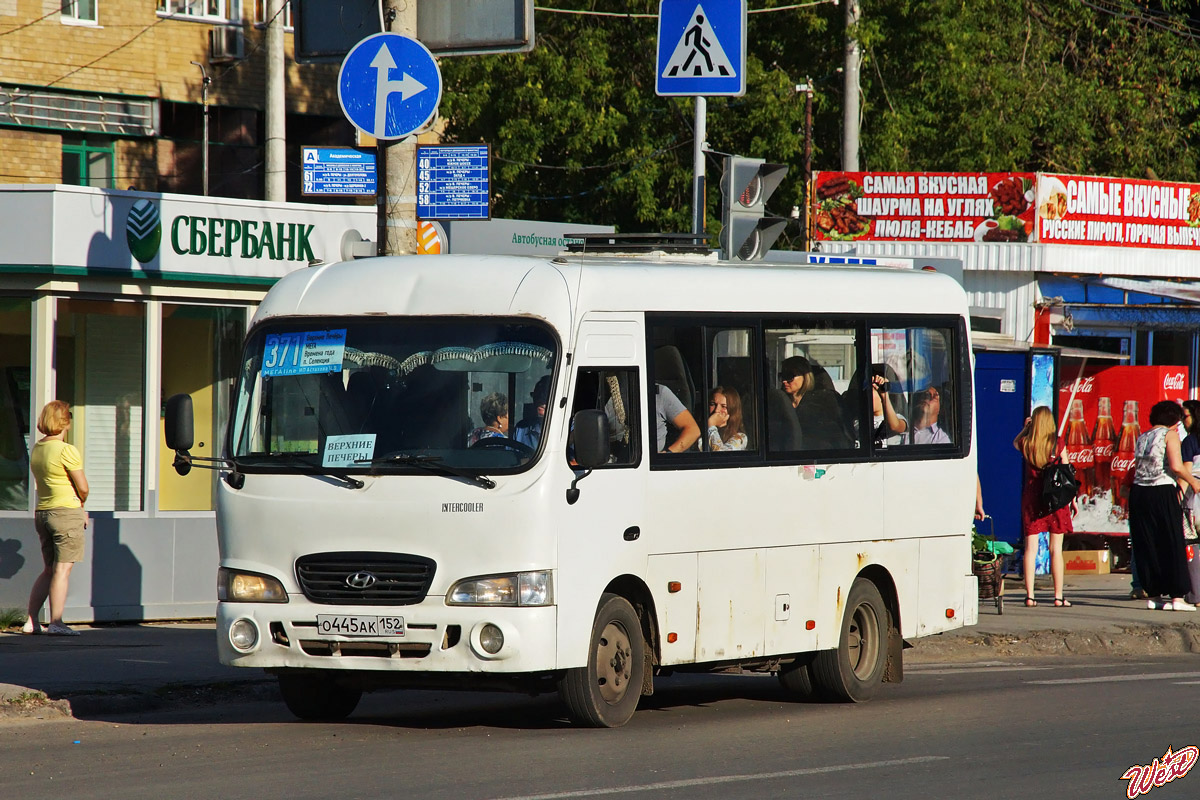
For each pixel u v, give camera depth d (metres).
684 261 34.84
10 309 47.34
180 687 35.72
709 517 33.09
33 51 98.50
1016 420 61.62
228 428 31.75
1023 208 72.94
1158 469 53.03
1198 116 119.50
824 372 36.12
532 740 30.33
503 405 30.20
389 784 25.92
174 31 105.56
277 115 75.19
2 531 47.22
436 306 31.03
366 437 30.45
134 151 104.38
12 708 33.44
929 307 38.84
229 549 31.14
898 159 95.44
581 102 94.12
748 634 33.94
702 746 29.72
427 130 40.59
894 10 93.56
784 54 98.31
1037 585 61.72
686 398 32.97
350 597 30.00
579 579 30.28
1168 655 48.03
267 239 50.50
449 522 29.59
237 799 24.86
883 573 37.62
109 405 48.47
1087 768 27.81
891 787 25.88
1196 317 73.06
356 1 42.19
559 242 69.81
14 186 46.31
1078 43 116.25
